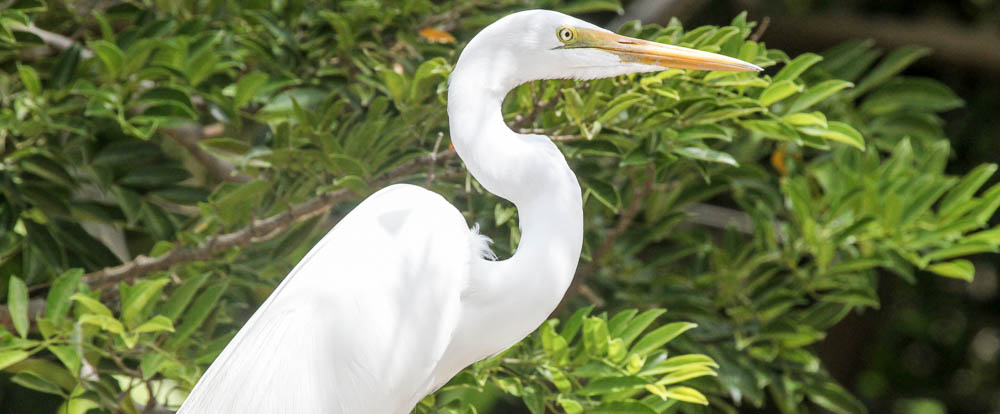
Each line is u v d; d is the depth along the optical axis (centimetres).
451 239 424
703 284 681
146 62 605
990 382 1211
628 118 525
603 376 476
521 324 429
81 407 539
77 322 484
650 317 498
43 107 559
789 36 1109
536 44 438
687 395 478
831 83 541
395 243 419
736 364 634
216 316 573
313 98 612
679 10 948
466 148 431
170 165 613
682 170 662
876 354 1234
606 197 538
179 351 513
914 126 720
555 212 423
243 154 571
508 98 576
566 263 424
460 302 427
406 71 641
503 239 598
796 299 639
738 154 696
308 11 687
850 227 613
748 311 642
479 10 697
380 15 626
